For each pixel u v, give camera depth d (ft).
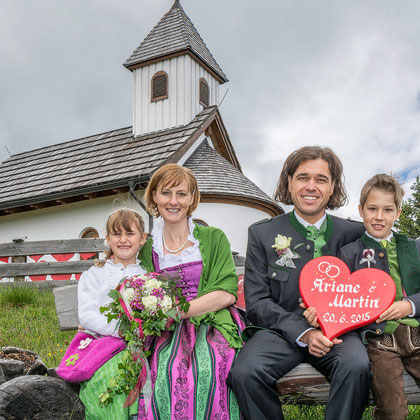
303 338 9.08
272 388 8.90
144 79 62.59
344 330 8.93
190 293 10.46
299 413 10.80
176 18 67.10
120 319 9.29
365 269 9.37
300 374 9.27
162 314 9.04
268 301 9.82
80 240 31.45
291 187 10.52
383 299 9.02
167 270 10.60
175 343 9.37
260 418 8.53
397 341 9.00
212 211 50.14
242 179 55.16
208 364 8.92
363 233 10.46
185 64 59.98
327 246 10.26
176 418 8.43
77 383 9.84
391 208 9.66
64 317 12.12
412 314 8.98
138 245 10.70
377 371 8.81
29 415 9.11
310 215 10.32
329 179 10.18
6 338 17.39
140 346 9.03
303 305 9.39
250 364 8.67
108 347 9.53
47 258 44.78
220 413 8.63
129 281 9.43
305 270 9.57
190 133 54.29
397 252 9.68
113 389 8.80
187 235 11.12
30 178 58.70
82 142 64.08
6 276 30.99
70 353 9.93
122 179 45.83
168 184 10.54
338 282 9.35
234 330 9.84
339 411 8.23
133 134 61.11
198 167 54.03
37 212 54.39
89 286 10.40
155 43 63.98
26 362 11.46
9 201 52.85
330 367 8.77
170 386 8.67
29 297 24.26
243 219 51.67
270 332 9.43
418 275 9.35
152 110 60.90
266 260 10.35
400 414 8.48
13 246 31.89
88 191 47.93
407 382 9.05
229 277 10.45
